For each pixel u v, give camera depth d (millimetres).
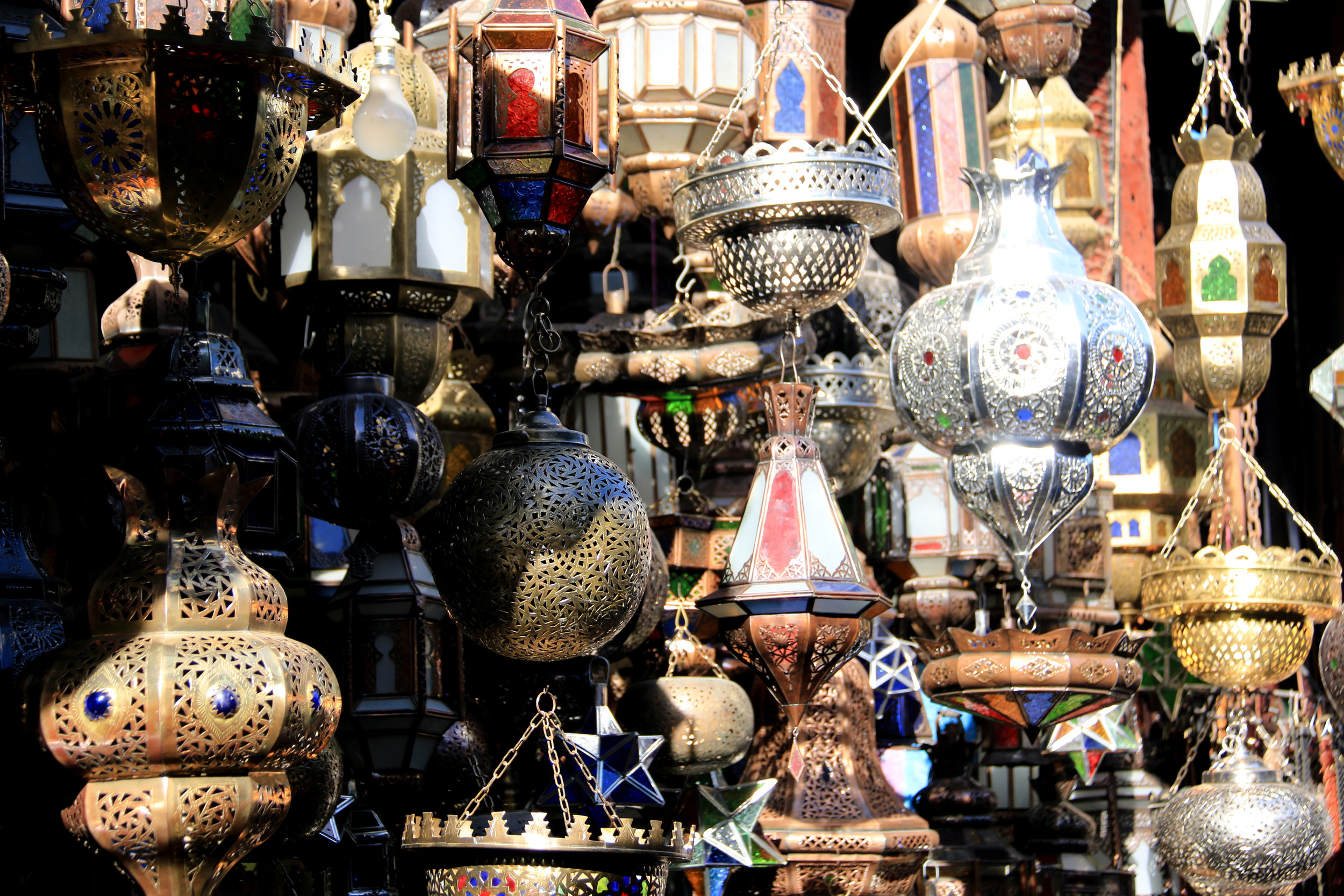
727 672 3174
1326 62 3006
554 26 1988
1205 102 3389
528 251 2037
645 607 2588
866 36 4738
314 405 2336
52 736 1677
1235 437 3361
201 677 1681
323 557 2473
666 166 2973
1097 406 2539
